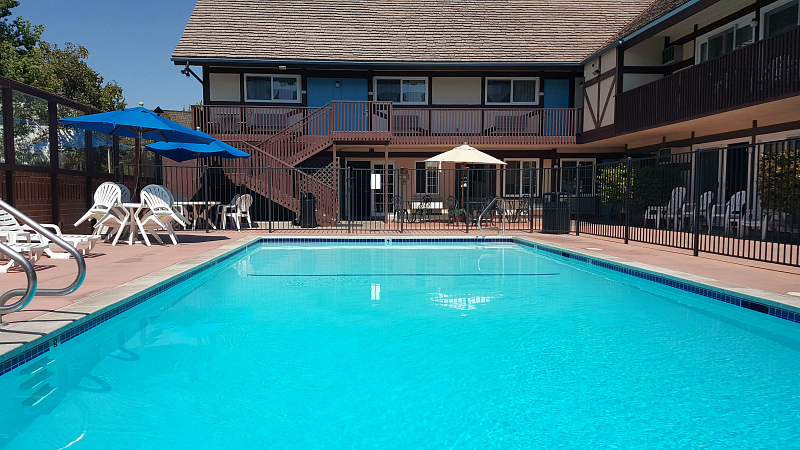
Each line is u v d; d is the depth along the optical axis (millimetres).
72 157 9531
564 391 2809
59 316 3506
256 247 9938
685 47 13477
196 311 4676
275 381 2924
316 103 16344
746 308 4559
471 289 5836
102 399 2650
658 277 5855
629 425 2391
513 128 16516
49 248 6492
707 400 2699
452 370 3133
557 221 11617
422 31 17125
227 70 15773
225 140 14031
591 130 15523
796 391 2822
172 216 8594
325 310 4734
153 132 9703
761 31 10672
